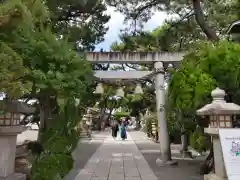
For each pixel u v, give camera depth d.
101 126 37.16
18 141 9.30
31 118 7.06
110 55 9.78
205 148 7.26
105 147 15.59
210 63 5.64
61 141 4.60
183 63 6.59
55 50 4.18
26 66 3.81
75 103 4.80
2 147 3.83
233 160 3.76
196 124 7.00
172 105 6.64
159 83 9.82
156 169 8.47
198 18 9.70
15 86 3.07
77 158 10.89
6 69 2.96
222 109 4.21
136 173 7.80
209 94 5.30
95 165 9.21
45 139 4.75
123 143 18.33
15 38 3.71
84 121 19.75
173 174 7.62
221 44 5.93
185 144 11.34
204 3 10.77
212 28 10.29
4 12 3.14
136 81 10.09
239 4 9.84
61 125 4.68
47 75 3.88
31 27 3.93
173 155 11.84
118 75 9.95
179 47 12.51
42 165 4.41
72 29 8.41
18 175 4.14
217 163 4.39
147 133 24.14
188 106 5.62
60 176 4.58
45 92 4.38
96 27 10.06
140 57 9.88
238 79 5.37
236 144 3.85
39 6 3.97
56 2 7.29
